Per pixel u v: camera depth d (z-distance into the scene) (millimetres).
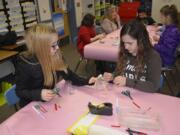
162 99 1323
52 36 1387
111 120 1131
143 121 1109
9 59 3088
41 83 1535
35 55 1453
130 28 1479
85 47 2896
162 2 5340
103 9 6105
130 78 1553
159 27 3768
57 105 1296
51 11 4746
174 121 1104
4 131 1081
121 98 1352
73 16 5430
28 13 4047
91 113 1198
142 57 1535
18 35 3857
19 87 1467
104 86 1514
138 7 5430
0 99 2930
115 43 2932
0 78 3475
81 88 1515
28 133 1060
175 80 3291
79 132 1031
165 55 2742
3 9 3557
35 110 1250
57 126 1101
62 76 1641
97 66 3443
